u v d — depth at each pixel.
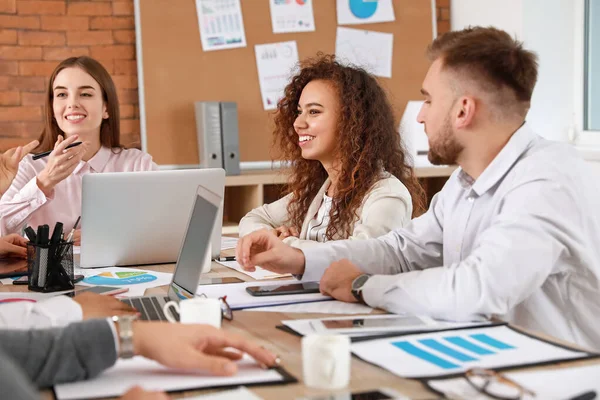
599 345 1.62
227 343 1.15
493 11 4.60
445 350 1.24
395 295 1.52
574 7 4.46
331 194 2.49
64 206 3.04
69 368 1.09
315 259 1.81
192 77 4.36
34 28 4.16
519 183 1.56
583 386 1.06
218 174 2.21
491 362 1.17
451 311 1.45
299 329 1.38
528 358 1.19
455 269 1.48
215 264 2.17
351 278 1.66
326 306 1.60
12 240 2.36
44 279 1.84
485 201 1.68
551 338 1.32
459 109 1.59
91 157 3.16
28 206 2.68
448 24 4.93
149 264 2.21
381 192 2.31
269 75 4.50
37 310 1.36
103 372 1.14
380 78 4.73
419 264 1.92
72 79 3.08
